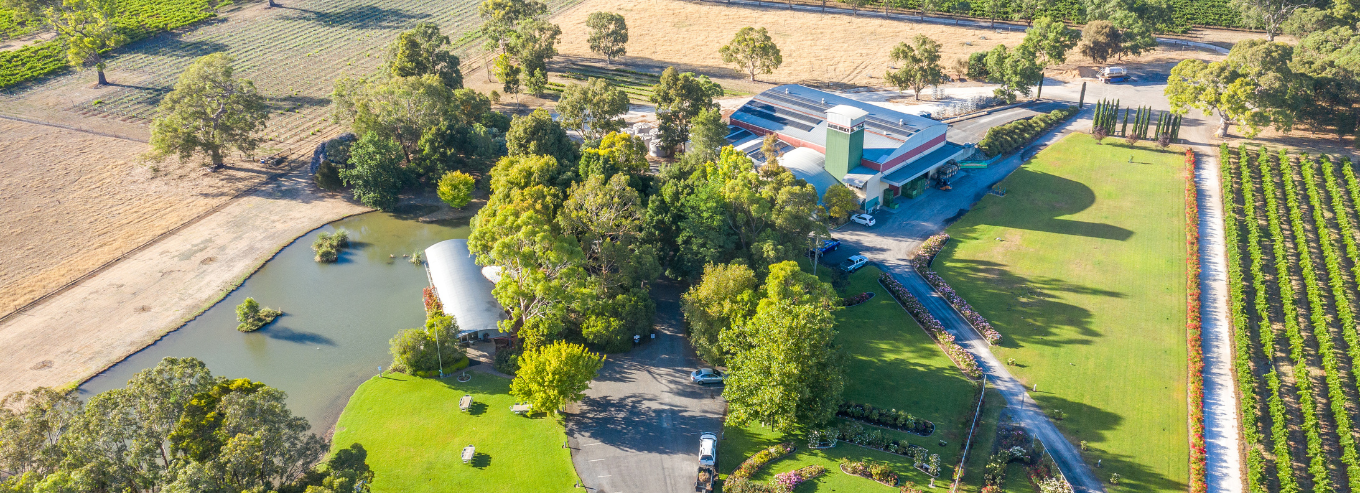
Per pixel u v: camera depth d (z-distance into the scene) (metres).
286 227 175.50
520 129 180.25
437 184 191.25
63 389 125.06
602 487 107.38
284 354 135.50
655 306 144.88
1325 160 192.38
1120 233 169.12
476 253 145.50
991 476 107.19
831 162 180.75
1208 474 108.50
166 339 139.25
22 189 189.00
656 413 120.31
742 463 110.75
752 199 143.25
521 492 106.50
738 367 115.31
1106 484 107.19
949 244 166.88
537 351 124.69
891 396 122.88
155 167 197.12
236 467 84.69
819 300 122.69
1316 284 146.50
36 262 160.50
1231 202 175.50
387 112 187.50
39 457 86.50
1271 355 128.75
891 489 106.06
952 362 130.75
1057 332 137.62
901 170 185.62
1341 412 115.19
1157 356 131.12
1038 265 158.00
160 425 90.75
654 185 164.88
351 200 187.25
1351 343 131.00
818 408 111.56
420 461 111.06
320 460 109.81
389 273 159.75
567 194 160.38
